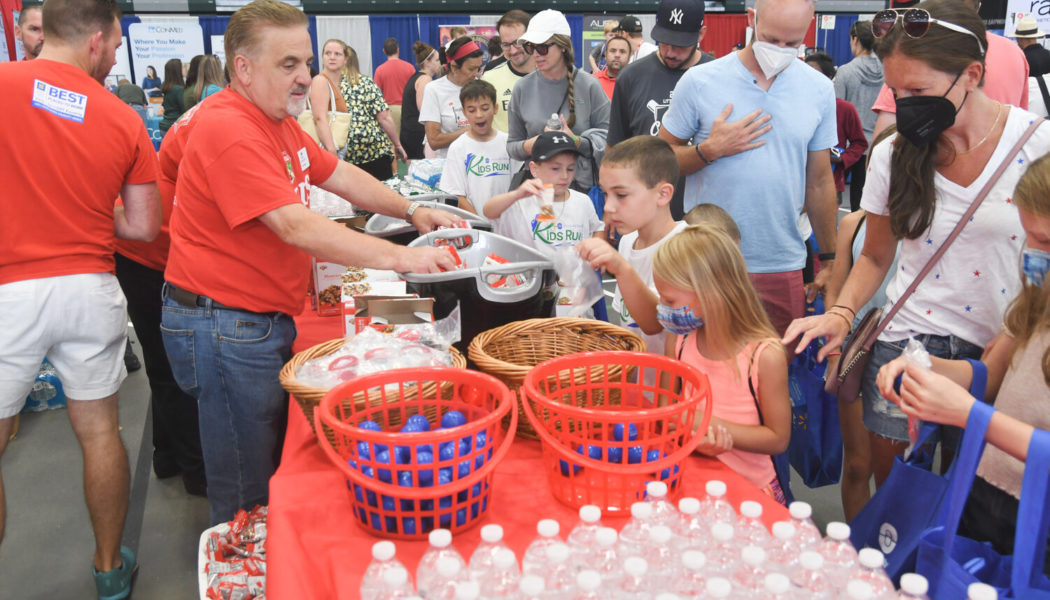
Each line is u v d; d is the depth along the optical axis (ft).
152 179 8.46
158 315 10.23
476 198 13.20
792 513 4.05
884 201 6.94
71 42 7.76
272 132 7.00
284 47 6.49
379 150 21.39
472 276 6.61
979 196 6.26
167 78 28.53
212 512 7.86
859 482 8.81
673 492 4.90
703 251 5.83
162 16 45.70
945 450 7.30
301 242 6.58
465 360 6.08
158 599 8.93
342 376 5.65
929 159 6.31
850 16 53.11
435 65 28.37
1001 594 4.00
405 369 5.29
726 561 3.77
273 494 5.22
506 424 5.77
